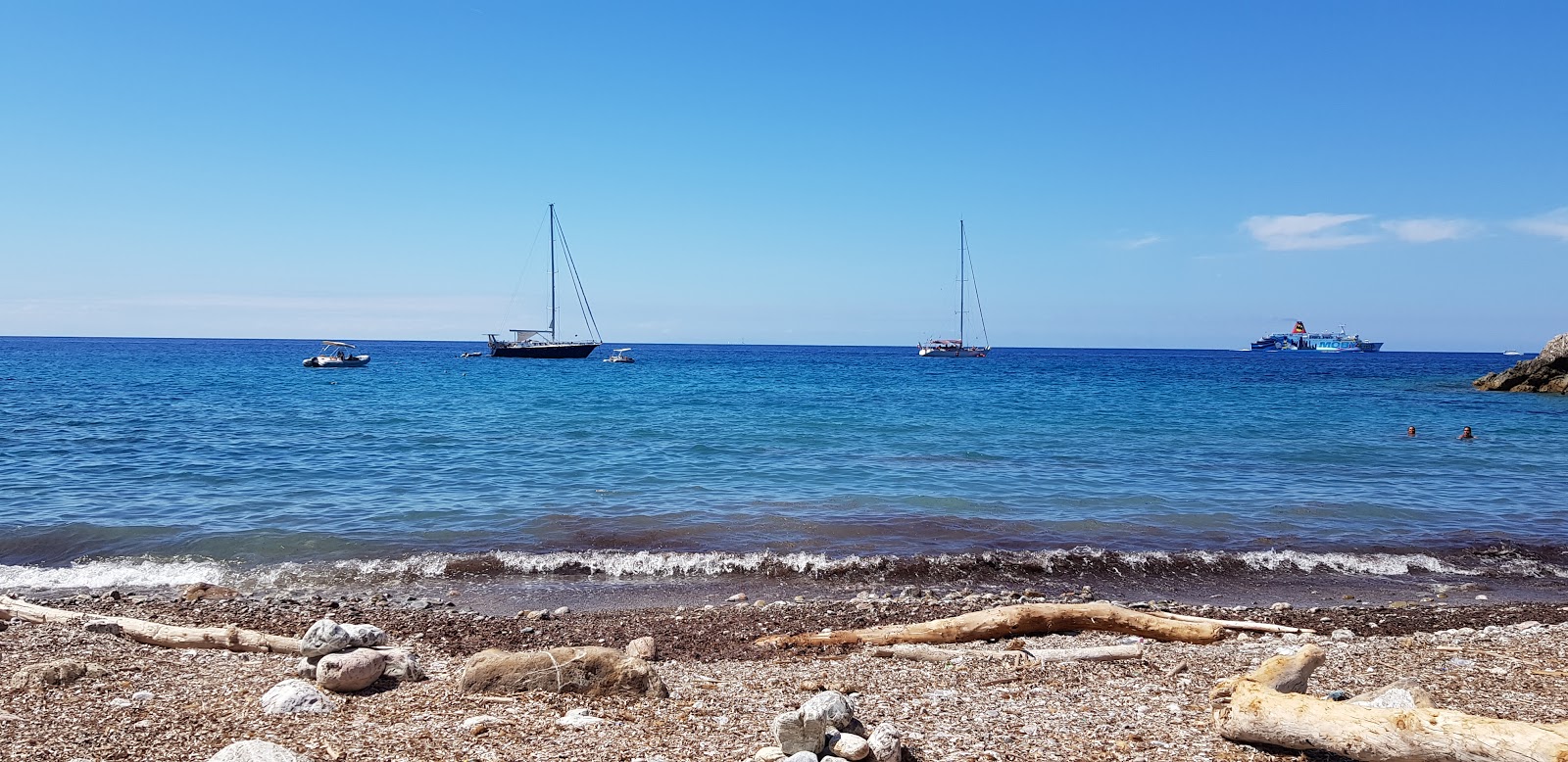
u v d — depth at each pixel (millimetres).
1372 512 18562
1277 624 10867
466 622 10961
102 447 26547
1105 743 6270
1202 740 6305
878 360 141125
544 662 7430
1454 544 16094
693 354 199750
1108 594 13172
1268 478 22703
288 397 49000
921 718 6852
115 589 12617
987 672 8328
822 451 27312
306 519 17062
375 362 111062
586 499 19391
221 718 6559
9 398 45562
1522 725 4996
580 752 5988
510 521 17156
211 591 12375
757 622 10977
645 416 38500
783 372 91312
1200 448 28469
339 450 26703
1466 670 8109
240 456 24953
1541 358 58688
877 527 17000
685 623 10938
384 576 13703
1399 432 33688
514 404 45719
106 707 6738
